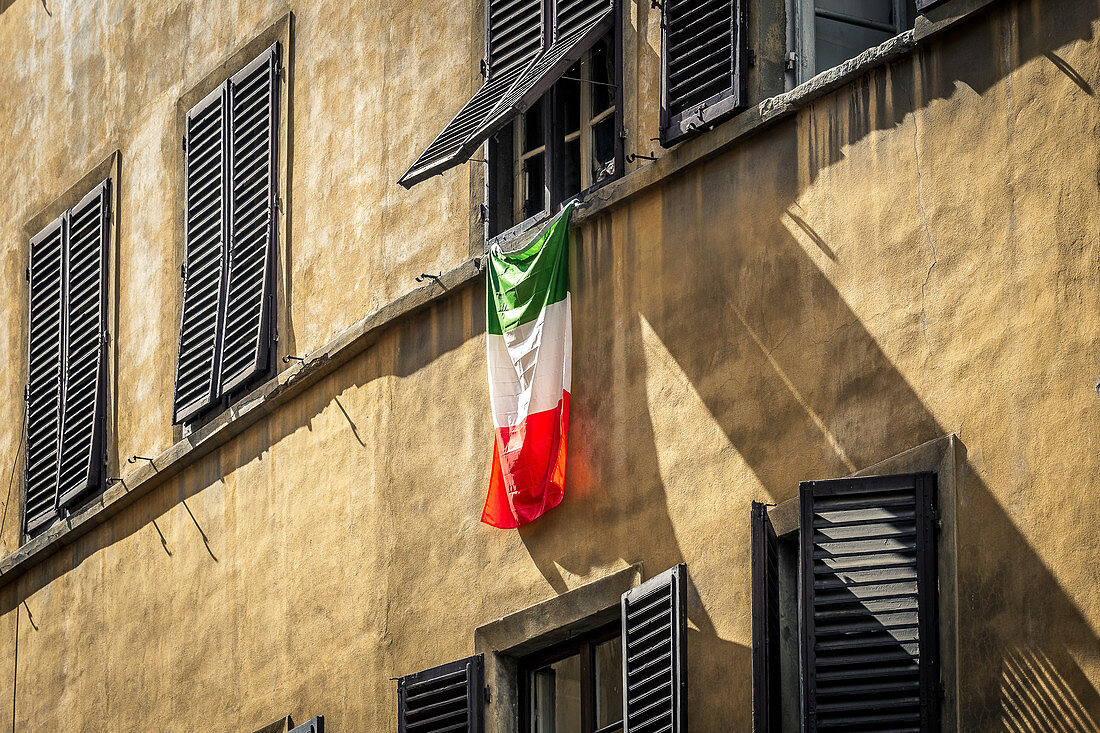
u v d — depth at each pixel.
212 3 35.34
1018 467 22.30
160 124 36.25
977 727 22.19
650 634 25.16
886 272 23.97
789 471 24.56
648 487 26.22
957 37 23.72
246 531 32.53
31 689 37.25
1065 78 22.59
